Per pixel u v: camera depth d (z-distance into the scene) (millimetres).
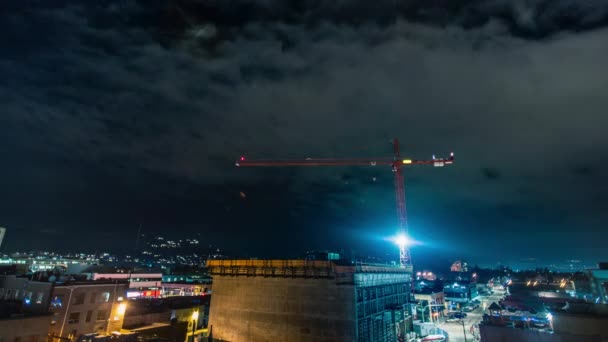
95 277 85125
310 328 43688
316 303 44281
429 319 93125
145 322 62562
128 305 62375
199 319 76062
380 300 51906
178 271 178000
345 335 41656
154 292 108438
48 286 49781
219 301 51500
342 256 50781
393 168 148250
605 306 35406
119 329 57438
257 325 47281
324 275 44562
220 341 48844
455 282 156375
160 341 45719
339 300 43125
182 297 83000
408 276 70500
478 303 137250
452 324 91062
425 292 101062
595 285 76000
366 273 47219
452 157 143125
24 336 43469
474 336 66188
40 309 49281
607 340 32156
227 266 52500
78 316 52188
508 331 33750
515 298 100812
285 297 46438
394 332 52844
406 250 127000
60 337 46406
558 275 188500
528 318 60812
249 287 49594
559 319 35406
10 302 50188
